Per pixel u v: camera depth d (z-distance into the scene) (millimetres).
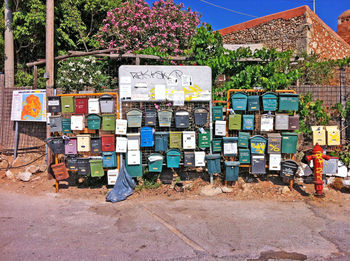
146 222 4965
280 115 6504
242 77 7250
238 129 6664
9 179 7230
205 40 7582
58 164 6535
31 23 10250
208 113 6785
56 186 6590
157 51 8391
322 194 6129
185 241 4254
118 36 10227
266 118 6551
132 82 6645
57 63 10383
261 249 4004
